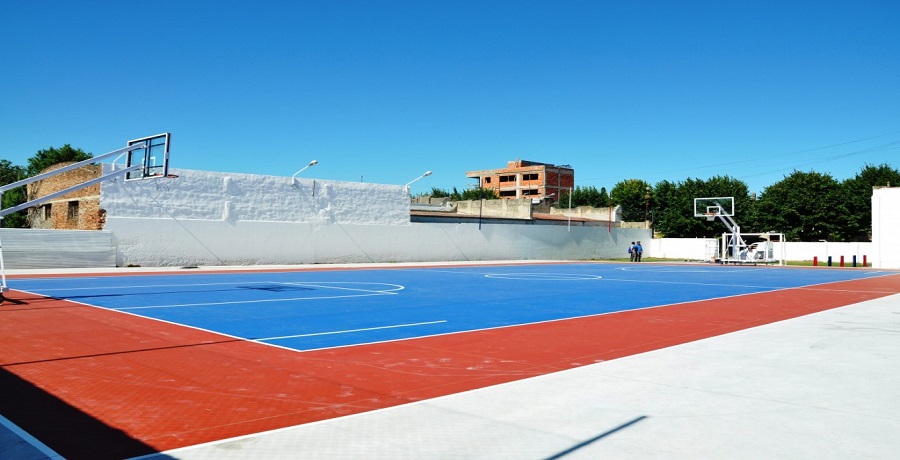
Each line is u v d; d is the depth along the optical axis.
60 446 5.61
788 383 8.25
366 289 23.66
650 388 7.96
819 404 7.18
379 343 11.61
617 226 66.00
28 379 8.22
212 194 36.84
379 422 6.45
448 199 72.62
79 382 8.11
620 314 16.69
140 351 10.41
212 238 36.69
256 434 6.01
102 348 10.59
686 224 71.38
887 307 18.75
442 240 48.47
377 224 44.72
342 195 42.97
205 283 25.27
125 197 33.66
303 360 9.88
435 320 15.02
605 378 8.57
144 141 23.70
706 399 7.39
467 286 25.80
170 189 35.28
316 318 15.09
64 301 17.67
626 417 6.61
